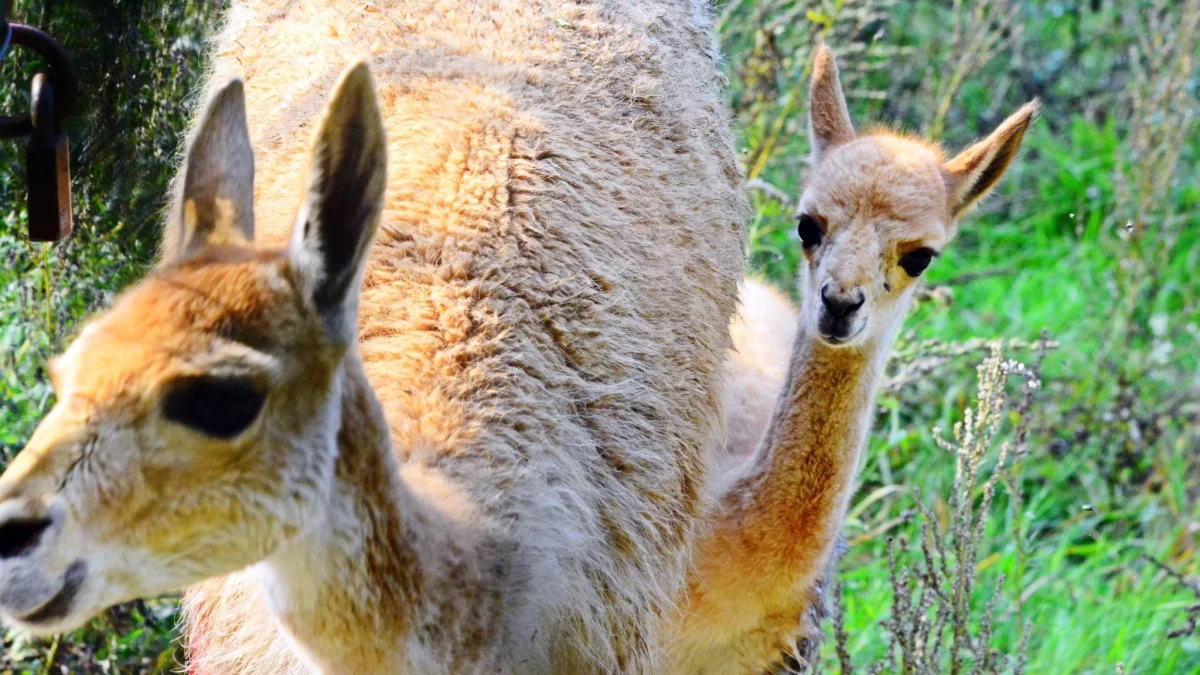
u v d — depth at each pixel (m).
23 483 3.36
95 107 5.81
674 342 5.13
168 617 6.16
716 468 5.85
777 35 9.40
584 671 4.53
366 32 5.37
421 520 3.90
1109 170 11.03
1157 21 10.54
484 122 4.93
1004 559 7.79
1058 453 8.83
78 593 3.42
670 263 5.25
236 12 5.91
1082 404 9.09
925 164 6.21
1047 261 10.55
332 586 3.79
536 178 4.85
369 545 3.79
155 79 6.04
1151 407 9.25
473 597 4.02
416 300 4.48
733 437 6.70
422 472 4.14
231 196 3.83
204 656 4.75
